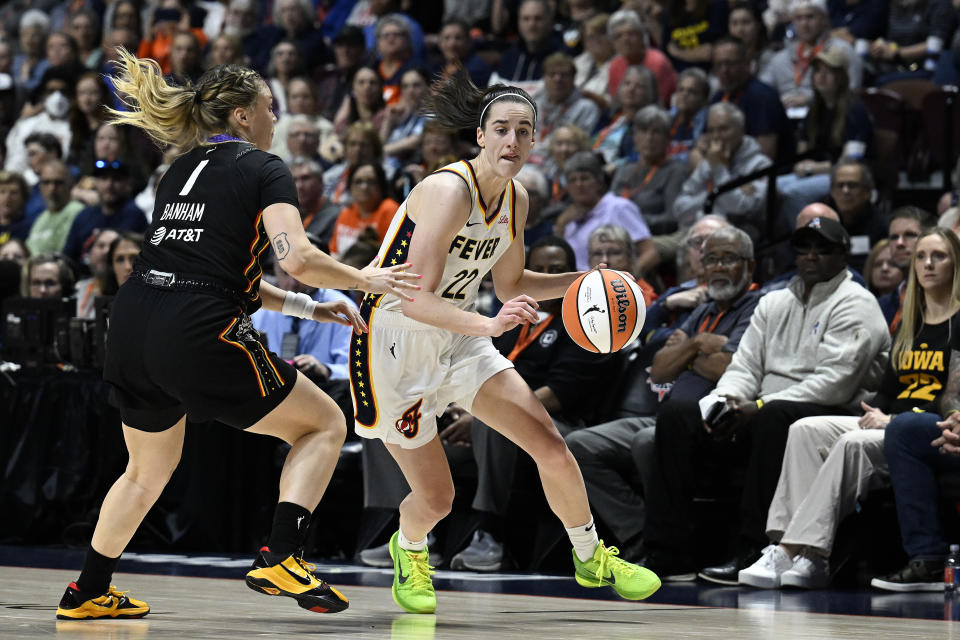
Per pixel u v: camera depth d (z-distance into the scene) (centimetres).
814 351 1812
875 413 1688
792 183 2459
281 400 1079
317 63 3819
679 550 1783
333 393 2119
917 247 1742
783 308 1858
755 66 3062
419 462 1238
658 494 1797
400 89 3362
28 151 3519
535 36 3366
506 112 1159
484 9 3850
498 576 1788
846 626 1141
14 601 1246
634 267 2133
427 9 3878
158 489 1126
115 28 4256
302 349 2272
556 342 2000
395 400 1223
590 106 3062
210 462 2116
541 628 1070
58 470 2216
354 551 2091
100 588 1101
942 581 1595
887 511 1775
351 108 3397
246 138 1137
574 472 1230
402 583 1238
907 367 1745
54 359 2303
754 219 2445
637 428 1917
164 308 1049
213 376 1041
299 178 2777
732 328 1952
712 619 1198
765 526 1716
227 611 1192
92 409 2212
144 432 1101
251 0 4038
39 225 3166
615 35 3119
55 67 4038
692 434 1783
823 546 1631
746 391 1831
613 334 1197
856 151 2470
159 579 1612
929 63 3033
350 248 2264
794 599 1482
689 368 1950
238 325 1058
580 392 1970
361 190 2644
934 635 1061
